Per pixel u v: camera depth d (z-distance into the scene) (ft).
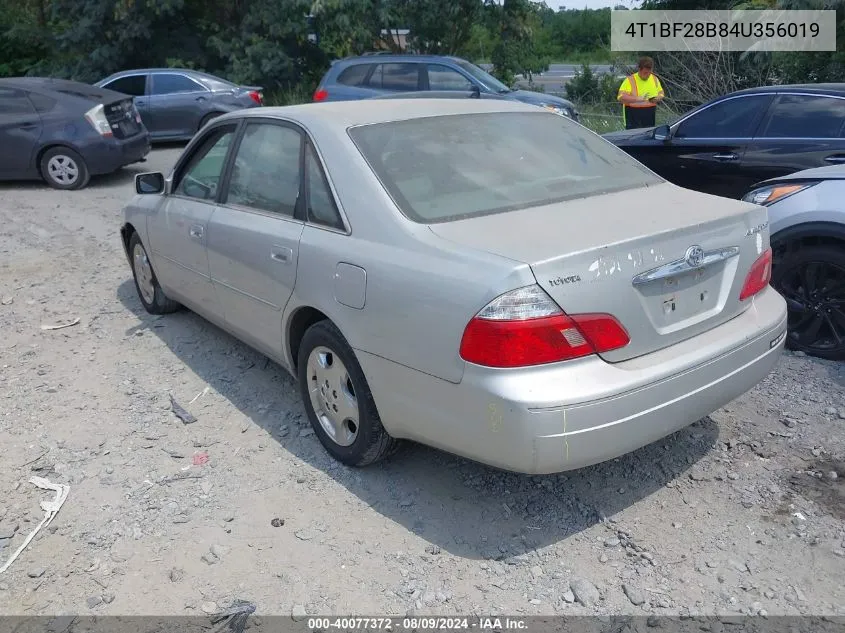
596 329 9.27
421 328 9.80
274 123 13.56
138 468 12.51
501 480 11.81
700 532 10.50
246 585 9.82
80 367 16.46
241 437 13.37
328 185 11.72
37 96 36.50
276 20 64.64
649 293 9.80
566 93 63.31
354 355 11.18
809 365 15.28
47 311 19.99
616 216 10.65
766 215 11.50
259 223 13.17
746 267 11.02
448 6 63.16
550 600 9.43
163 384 15.51
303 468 12.32
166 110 48.88
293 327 12.76
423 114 12.85
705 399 10.30
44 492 11.94
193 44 67.92
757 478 11.60
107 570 10.18
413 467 12.24
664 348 10.03
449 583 9.75
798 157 21.50
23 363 16.76
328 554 10.33
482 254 9.45
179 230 15.97
